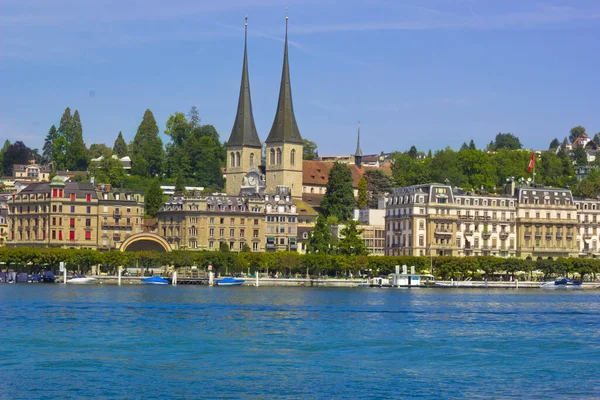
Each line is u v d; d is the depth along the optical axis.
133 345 178.12
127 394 139.12
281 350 175.12
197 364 160.25
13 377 148.12
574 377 153.50
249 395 139.62
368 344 183.75
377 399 138.12
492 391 143.62
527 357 171.00
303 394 140.62
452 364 163.38
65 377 148.50
